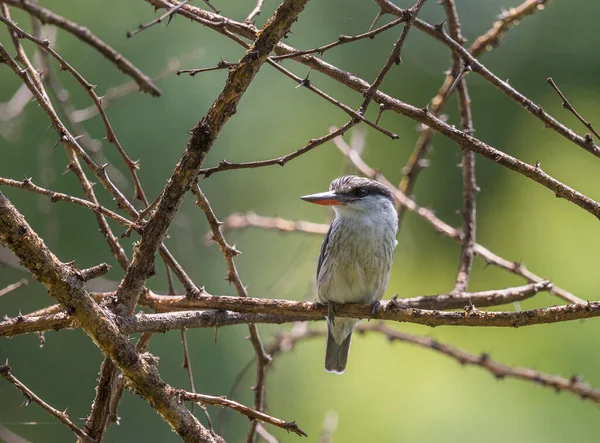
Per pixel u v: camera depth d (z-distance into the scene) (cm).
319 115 1338
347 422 1237
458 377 1241
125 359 525
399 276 1373
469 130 821
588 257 1260
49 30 885
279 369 1260
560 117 1348
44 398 1084
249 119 1319
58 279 505
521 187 1324
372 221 835
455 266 1359
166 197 545
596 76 1359
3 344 1080
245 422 1086
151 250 556
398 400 1248
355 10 1323
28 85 579
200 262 1218
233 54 1195
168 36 1175
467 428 1195
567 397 1159
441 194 1374
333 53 1324
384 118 1374
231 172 1295
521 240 1309
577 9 1378
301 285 1290
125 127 1124
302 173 1324
